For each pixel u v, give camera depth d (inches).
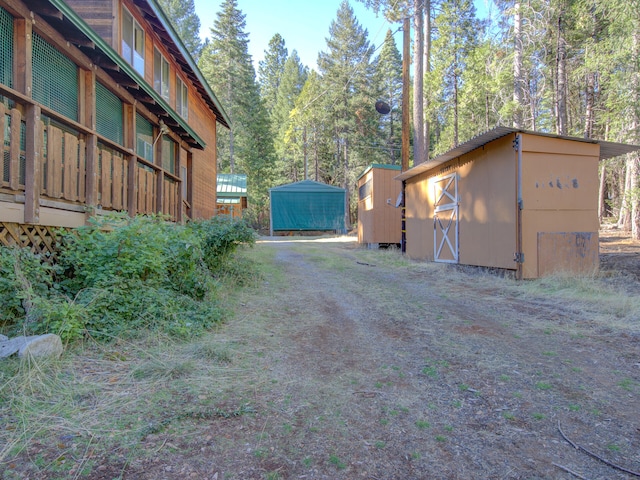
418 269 330.0
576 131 641.0
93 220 165.0
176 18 1259.8
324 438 82.6
